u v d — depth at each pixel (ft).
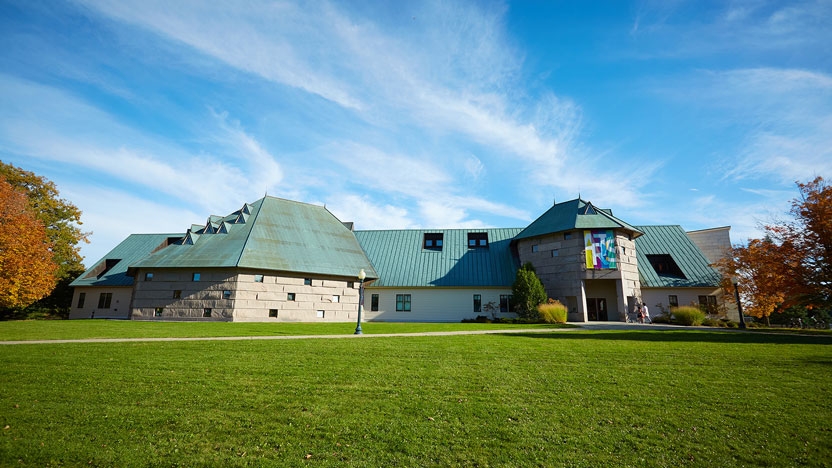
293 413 25.45
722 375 35.53
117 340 55.06
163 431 22.65
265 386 30.96
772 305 118.42
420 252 154.20
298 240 131.75
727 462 19.81
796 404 27.63
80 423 23.59
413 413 25.64
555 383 32.55
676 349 49.52
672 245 148.66
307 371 35.78
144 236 168.76
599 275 122.72
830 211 86.28
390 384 31.91
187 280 115.24
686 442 21.86
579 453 20.61
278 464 19.20
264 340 56.49
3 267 103.30
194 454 20.13
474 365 39.22
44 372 34.55
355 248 146.30
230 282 113.09
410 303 140.77
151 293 115.65
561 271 128.06
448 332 74.69
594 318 137.49
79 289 148.87
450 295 139.74
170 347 48.11
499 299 137.18
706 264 139.85
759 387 31.71
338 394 29.19
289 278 121.19
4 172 136.15
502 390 30.48
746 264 117.08
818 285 89.35
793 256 94.38
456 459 19.95
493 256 148.36
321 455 20.16
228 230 126.00
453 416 25.20
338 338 61.11
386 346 51.08
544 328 86.99
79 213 157.48
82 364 37.73
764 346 52.54
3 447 20.31
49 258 119.96
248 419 24.43
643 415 25.62
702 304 133.59
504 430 23.11
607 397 28.99
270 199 140.77
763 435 22.70
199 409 25.99
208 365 37.78
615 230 124.98
